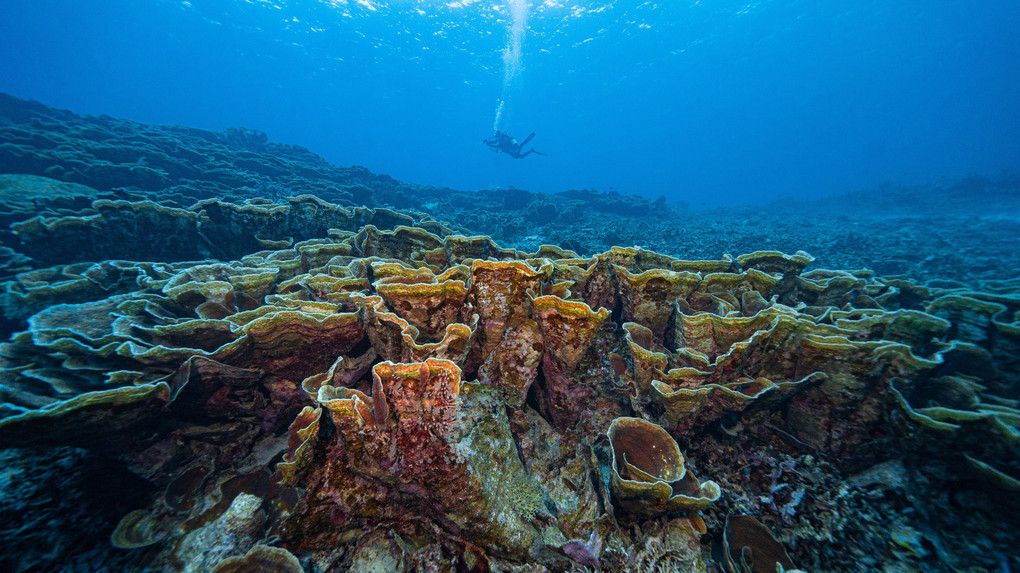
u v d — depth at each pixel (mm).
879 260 11227
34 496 2113
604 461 2832
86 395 1990
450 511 2100
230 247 6070
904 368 2385
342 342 2977
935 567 2020
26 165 9180
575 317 2527
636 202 28859
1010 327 2857
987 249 13164
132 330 2957
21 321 3654
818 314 3893
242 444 2906
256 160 16531
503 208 25391
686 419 2705
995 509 2004
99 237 5129
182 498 2506
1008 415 2205
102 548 2158
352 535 2207
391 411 2137
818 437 2713
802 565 2225
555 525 2363
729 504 2543
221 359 2611
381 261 3975
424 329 2990
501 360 2900
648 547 2264
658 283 3295
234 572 1892
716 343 3004
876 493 2348
